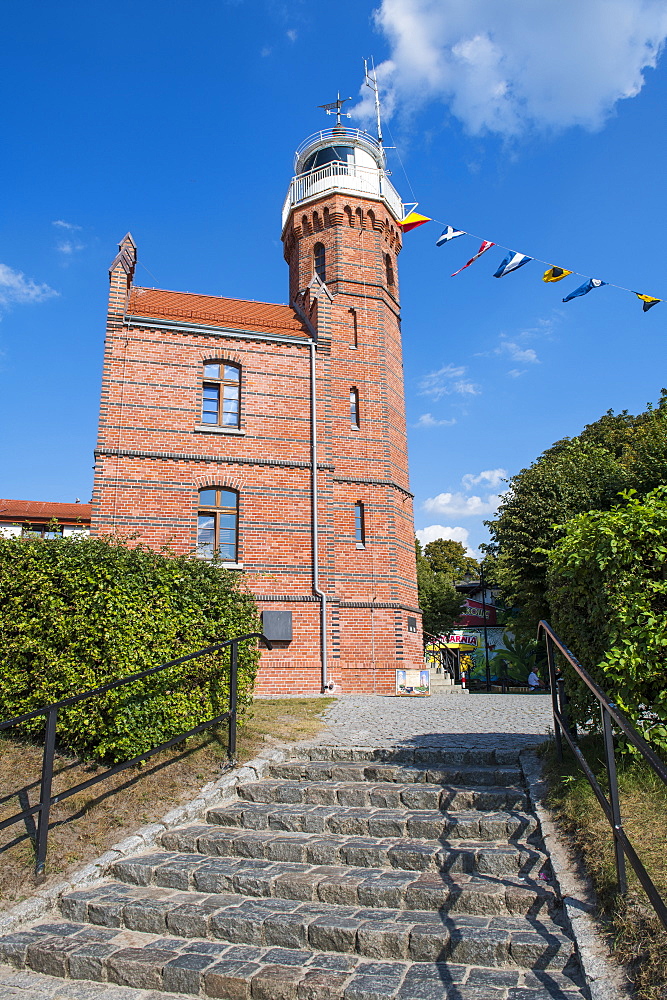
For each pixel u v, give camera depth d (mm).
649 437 29188
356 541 21453
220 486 18016
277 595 17734
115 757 7473
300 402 19266
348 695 16500
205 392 18688
